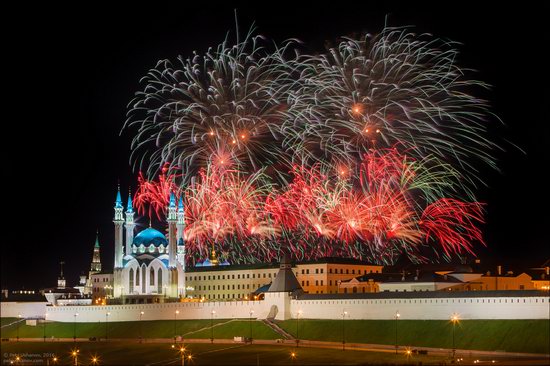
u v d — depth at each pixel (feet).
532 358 609.01
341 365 616.80
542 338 648.38
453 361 590.96
